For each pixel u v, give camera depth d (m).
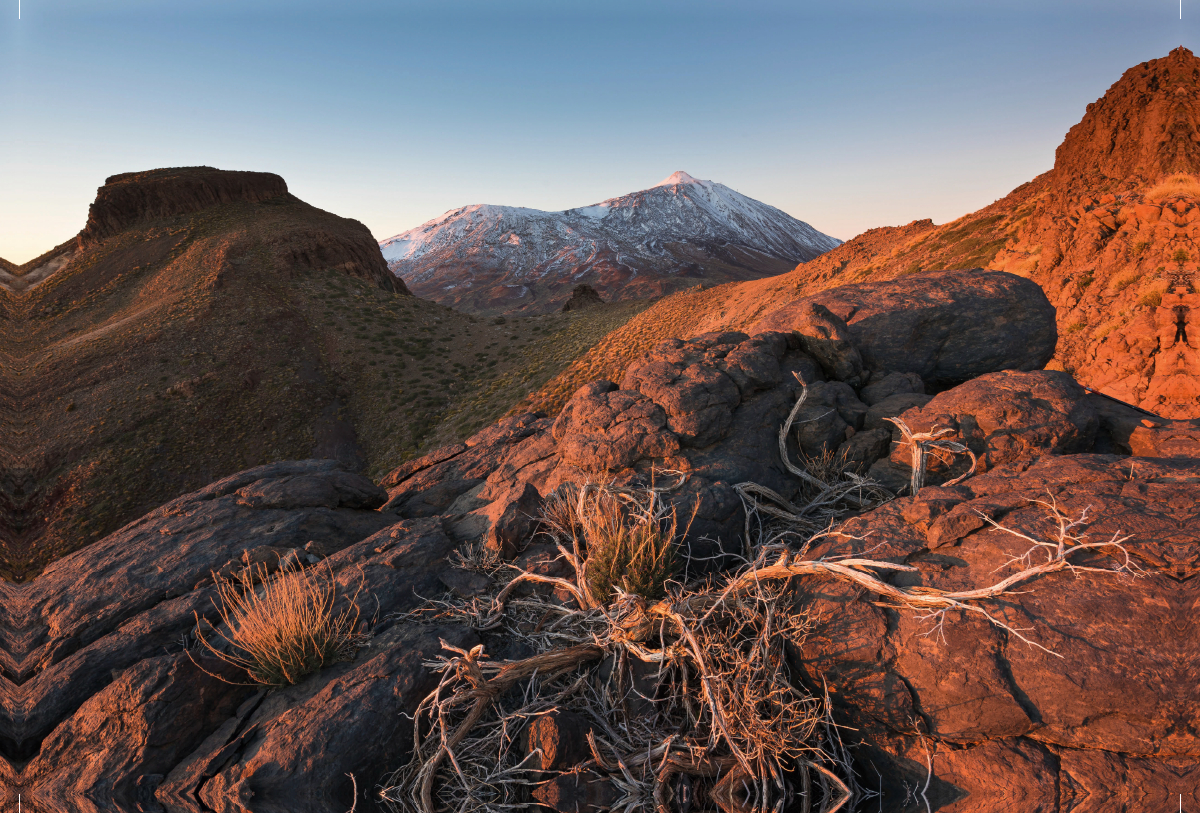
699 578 4.61
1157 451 4.87
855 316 7.50
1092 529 3.49
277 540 5.09
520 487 5.27
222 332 72.06
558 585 4.45
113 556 4.84
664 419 5.65
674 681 3.65
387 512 6.19
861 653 3.46
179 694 3.60
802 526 5.00
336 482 6.06
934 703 3.29
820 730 3.52
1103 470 4.09
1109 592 3.22
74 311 86.31
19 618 4.24
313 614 4.02
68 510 49.81
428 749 3.48
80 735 3.48
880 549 3.86
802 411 6.02
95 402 59.19
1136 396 26.62
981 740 3.24
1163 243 30.23
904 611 3.52
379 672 3.75
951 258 48.31
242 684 3.82
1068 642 3.12
